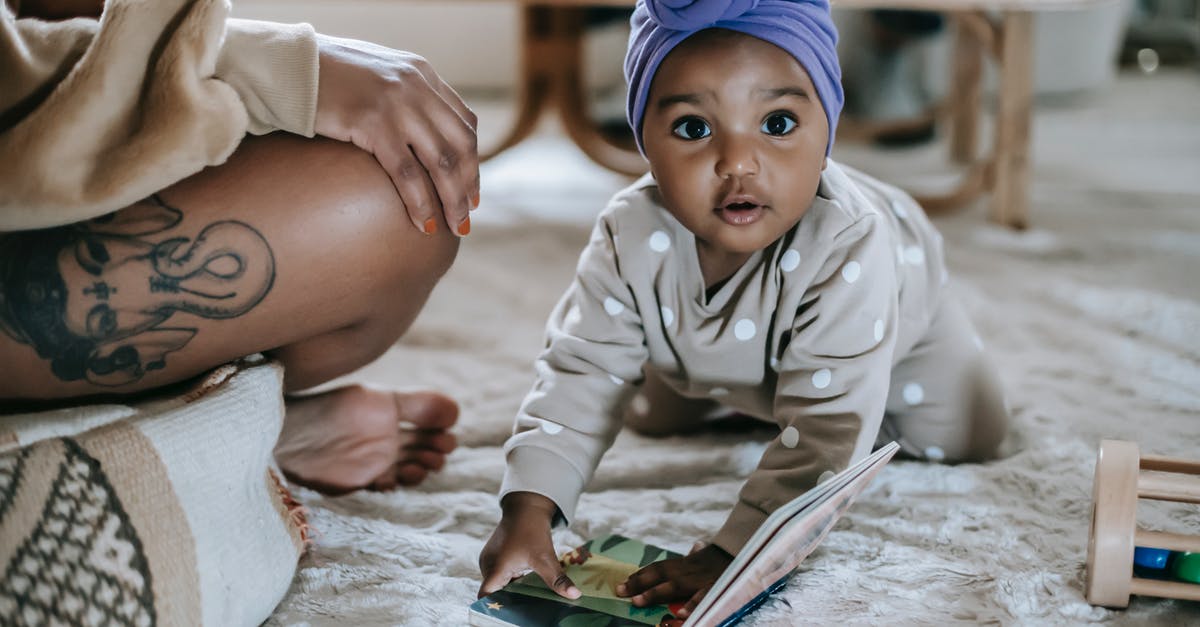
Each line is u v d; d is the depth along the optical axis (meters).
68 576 0.70
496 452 1.23
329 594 0.91
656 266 0.95
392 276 0.91
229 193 0.83
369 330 0.97
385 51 0.91
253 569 0.83
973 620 0.86
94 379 0.84
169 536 0.75
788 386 0.94
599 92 3.30
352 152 0.86
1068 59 3.39
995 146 2.11
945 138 2.94
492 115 3.28
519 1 1.94
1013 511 1.03
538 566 0.88
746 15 0.84
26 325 0.79
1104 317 1.61
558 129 3.25
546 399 0.95
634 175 2.25
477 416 1.31
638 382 1.01
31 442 0.72
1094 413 1.26
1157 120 3.17
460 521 1.07
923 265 1.06
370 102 0.85
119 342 0.83
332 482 1.11
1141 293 1.68
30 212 0.76
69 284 0.79
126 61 0.78
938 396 1.11
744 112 0.84
